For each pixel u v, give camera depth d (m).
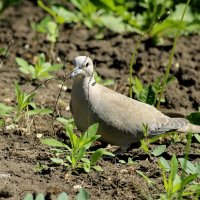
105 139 11.34
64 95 14.02
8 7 19.58
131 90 12.94
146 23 17.12
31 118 12.41
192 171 9.91
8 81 14.45
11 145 11.33
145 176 9.84
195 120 12.01
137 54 16.25
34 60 15.62
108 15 17.86
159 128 11.33
